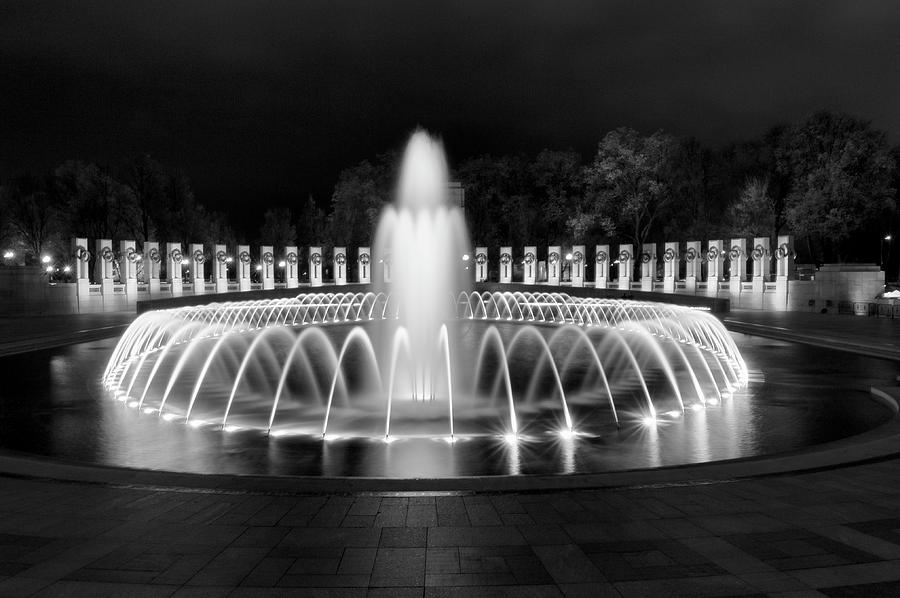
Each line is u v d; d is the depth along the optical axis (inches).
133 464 378.0
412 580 207.6
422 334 1107.3
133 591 200.2
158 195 2395.4
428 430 455.2
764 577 209.3
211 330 1258.0
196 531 249.9
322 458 385.1
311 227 3218.5
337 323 1461.6
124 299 1752.0
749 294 1706.4
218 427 467.8
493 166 2950.3
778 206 2226.9
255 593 198.5
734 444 417.7
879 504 280.4
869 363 780.0
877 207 1929.1
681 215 2504.9
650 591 199.6
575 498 289.1
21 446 418.9
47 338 1007.6
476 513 269.6
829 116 1989.4
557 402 547.8
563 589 201.3
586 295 2036.2
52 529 252.8
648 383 644.1
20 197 2516.0
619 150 2336.4
